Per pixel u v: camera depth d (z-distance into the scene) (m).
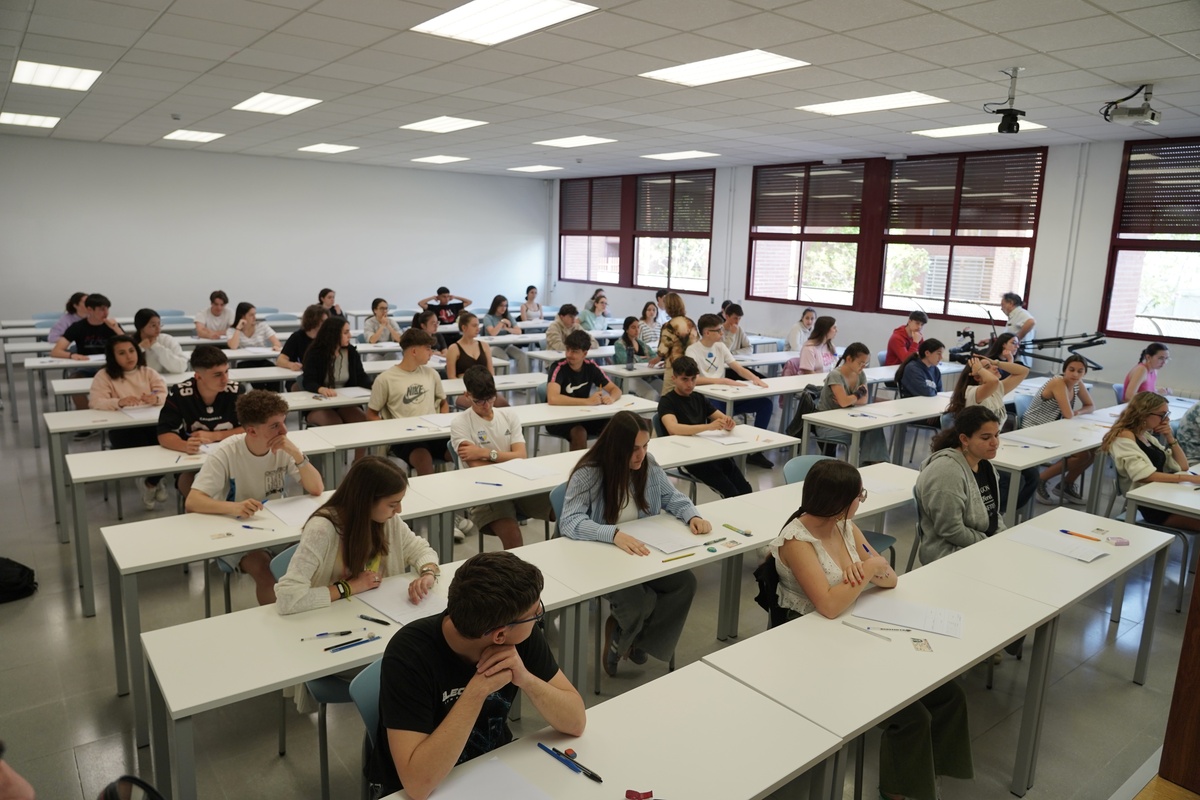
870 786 2.46
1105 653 3.41
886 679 1.95
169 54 4.96
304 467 3.07
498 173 13.06
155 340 5.74
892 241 9.07
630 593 2.88
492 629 1.51
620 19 3.95
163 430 3.78
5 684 2.91
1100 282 7.45
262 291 11.52
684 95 5.85
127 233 10.38
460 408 5.54
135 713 2.51
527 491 3.33
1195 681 1.66
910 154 8.70
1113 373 7.45
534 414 4.93
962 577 2.62
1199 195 6.79
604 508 2.95
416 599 2.27
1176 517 3.82
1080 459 5.27
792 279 10.24
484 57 4.83
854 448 4.95
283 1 3.81
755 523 3.08
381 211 12.38
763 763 1.60
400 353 8.45
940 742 2.26
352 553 2.29
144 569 2.44
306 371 5.38
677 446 4.20
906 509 5.16
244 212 11.20
